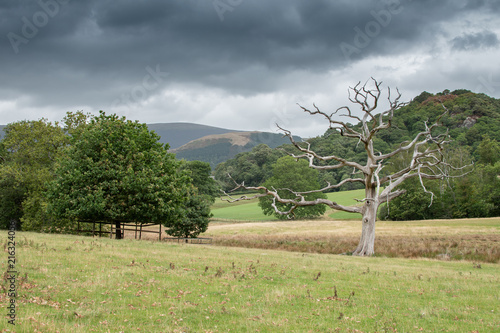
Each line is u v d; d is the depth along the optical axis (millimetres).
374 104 36312
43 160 54469
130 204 36000
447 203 90375
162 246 27469
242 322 10062
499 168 86688
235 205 131875
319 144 143875
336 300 13109
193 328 9469
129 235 59312
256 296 13039
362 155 133750
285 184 98562
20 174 51656
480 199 86625
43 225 49875
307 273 18656
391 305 12797
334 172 137875
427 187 90688
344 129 37656
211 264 19109
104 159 36281
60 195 36344
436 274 20719
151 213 36219
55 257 17094
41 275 13398
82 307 10266
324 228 65438
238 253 26594
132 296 11898
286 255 27906
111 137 37781
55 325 8695
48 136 53375
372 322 10742
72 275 13859
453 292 15477
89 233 48125
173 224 51156
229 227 70312
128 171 35344
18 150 53750
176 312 10586
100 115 40375
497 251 35062
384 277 18609
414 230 56594
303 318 10766
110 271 14984
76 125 55531
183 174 41688
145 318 9906
